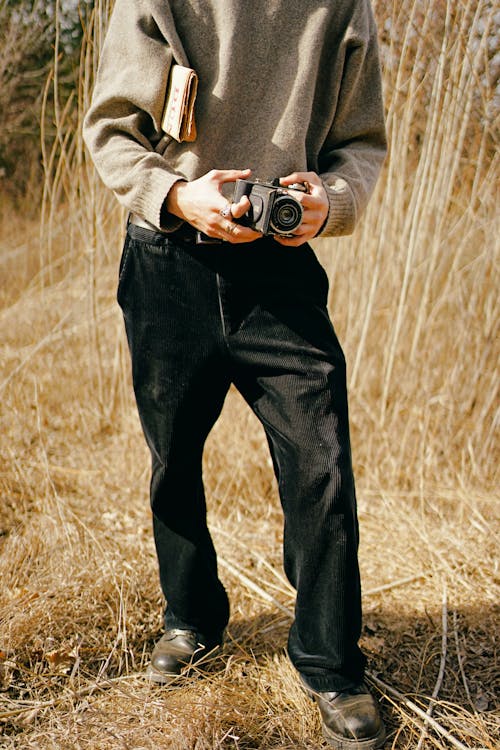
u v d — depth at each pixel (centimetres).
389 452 283
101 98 138
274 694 164
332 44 137
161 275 139
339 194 135
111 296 359
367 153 148
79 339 346
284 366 137
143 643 183
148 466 282
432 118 262
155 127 137
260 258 136
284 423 139
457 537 244
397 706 160
